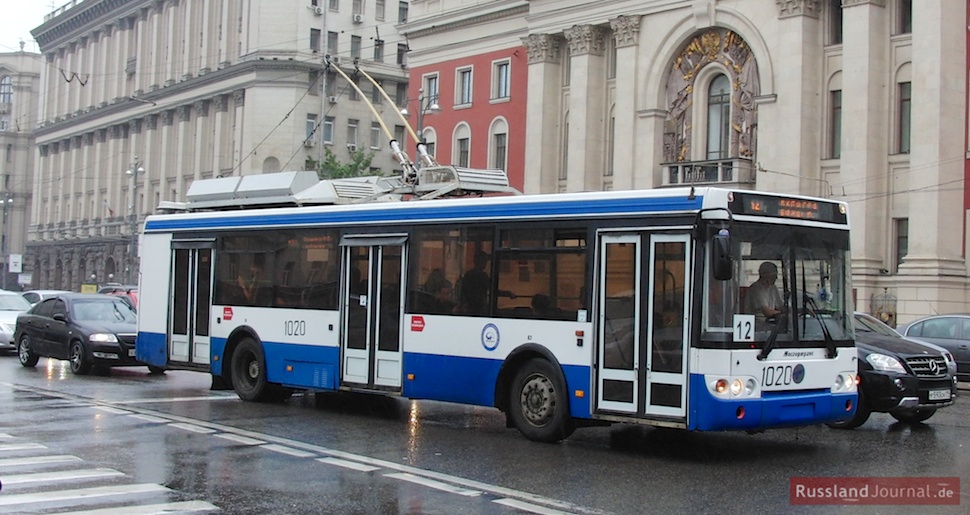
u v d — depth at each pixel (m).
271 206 17.86
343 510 8.88
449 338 13.79
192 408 16.03
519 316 12.98
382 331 14.68
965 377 21.31
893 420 16.16
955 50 33.94
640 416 11.65
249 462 11.15
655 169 41.56
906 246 35.00
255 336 16.70
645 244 11.80
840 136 36.47
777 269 11.68
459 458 11.59
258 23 69.56
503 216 13.32
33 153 116.44
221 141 73.38
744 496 9.67
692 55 40.81
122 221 85.94
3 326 27.50
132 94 85.81
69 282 94.50
